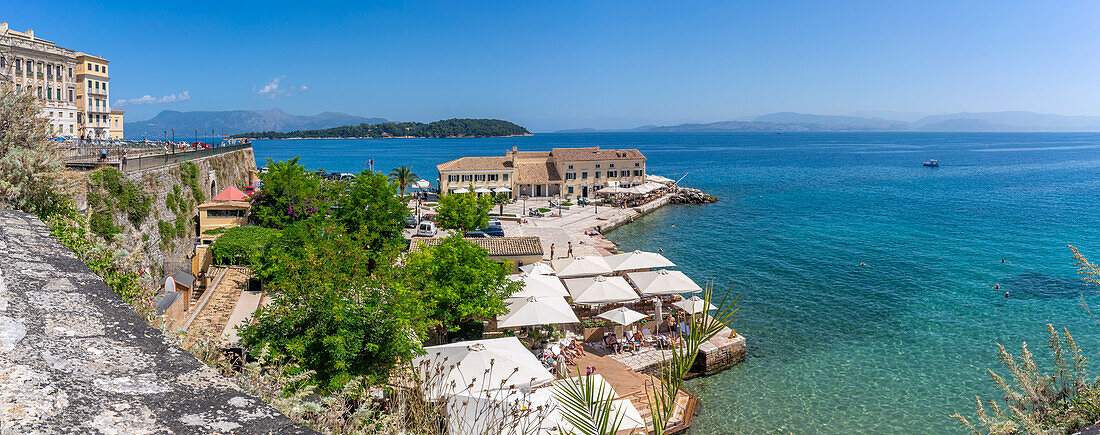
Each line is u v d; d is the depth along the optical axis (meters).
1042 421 10.34
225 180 76.56
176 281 38.00
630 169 122.94
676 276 44.03
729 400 34.28
